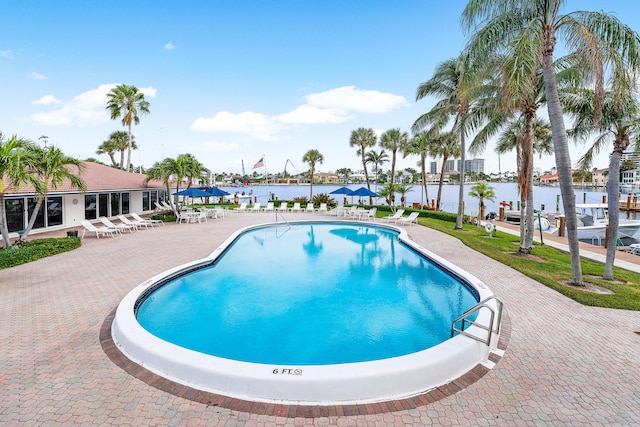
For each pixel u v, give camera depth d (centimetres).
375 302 875
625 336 601
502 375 467
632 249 1517
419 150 3309
